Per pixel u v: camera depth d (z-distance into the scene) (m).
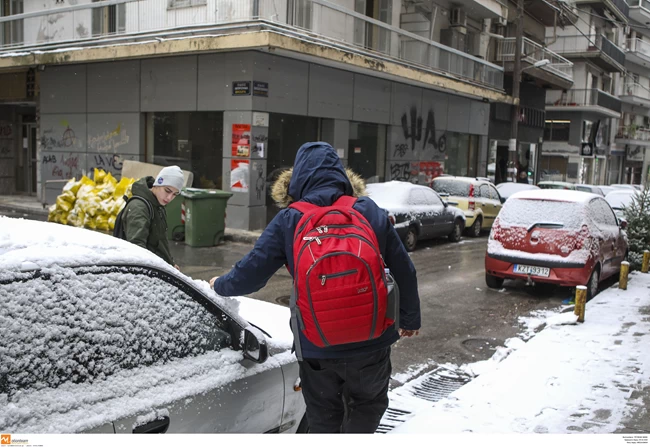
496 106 27.70
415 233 13.54
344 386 2.83
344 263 2.50
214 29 14.31
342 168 3.01
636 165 54.38
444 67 21.42
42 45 17.88
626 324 7.22
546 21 33.59
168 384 2.52
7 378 2.05
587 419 4.42
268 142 15.41
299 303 2.57
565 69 33.28
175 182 4.48
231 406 2.76
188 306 2.76
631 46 47.28
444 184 17.31
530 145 32.72
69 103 18.03
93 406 2.23
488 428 4.21
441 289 9.58
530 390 5.01
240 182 14.70
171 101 15.81
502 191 20.91
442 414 4.46
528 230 8.92
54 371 2.18
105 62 17.02
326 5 15.63
